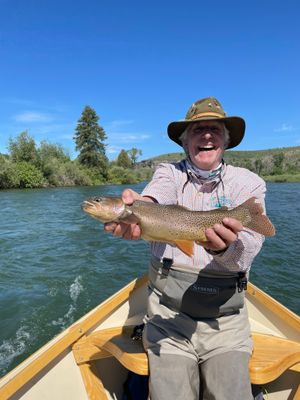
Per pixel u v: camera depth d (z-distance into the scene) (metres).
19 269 3.42
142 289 1.56
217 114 1.08
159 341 1.00
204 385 0.96
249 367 0.96
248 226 0.94
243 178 1.11
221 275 1.01
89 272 3.34
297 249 4.19
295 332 1.29
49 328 2.21
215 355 0.96
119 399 1.14
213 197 1.10
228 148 1.23
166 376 0.90
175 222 0.93
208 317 1.01
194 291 1.01
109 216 0.91
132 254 4.06
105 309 1.35
